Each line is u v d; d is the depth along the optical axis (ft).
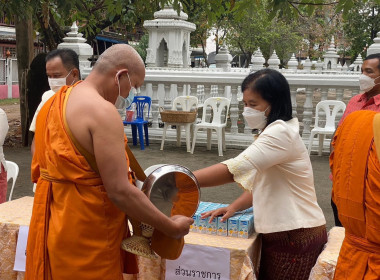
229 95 45.47
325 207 19.85
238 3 20.22
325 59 87.10
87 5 37.86
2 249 10.67
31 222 7.75
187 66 43.27
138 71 7.61
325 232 9.49
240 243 9.58
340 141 6.88
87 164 7.10
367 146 6.44
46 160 7.38
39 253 7.52
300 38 91.45
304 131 30.58
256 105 8.79
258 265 10.23
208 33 84.53
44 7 31.78
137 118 31.45
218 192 21.71
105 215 7.28
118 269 7.63
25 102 31.32
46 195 7.47
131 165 8.11
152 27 40.09
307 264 9.09
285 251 9.08
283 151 8.55
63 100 7.36
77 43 34.04
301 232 8.91
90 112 7.00
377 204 6.29
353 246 6.81
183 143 32.45
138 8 38.83
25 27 31.40
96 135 6.94
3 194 13.73
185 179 7.91
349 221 6.73
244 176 8.54
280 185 8.90
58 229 7.25
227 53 50.37
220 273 9.47
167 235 7.57
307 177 8.98
